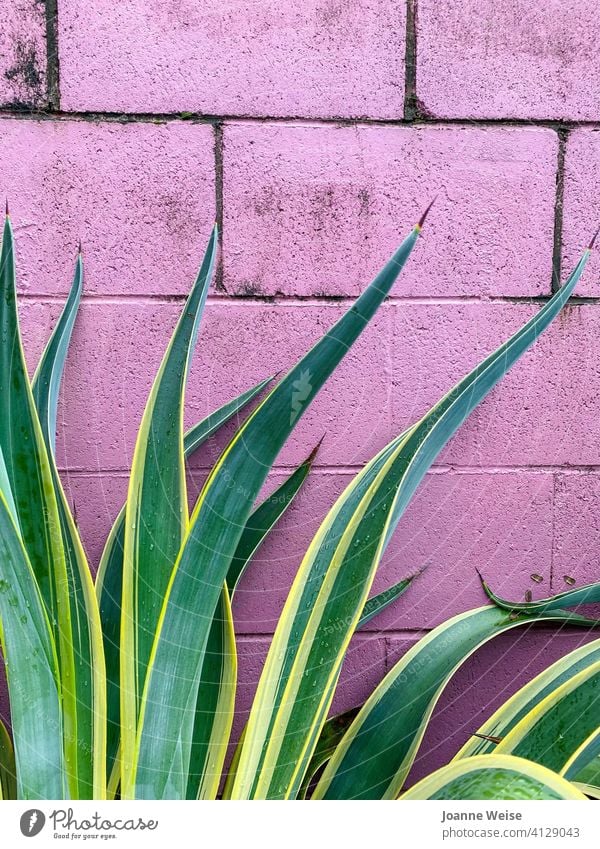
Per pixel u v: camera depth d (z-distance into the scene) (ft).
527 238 4.23
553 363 4.29
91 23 4.04
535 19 4.15
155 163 4.11
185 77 4.09
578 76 4.19
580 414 4.31
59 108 4.06
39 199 4.09
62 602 3.42
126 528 3.52
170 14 4.06
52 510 3.41
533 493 4.33
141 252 4.13
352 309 3.18
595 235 4.21
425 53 4.14
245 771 3.48
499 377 3.54
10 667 3.24
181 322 3.54
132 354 4.16
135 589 3.50
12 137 4.06
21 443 3.41
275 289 4.18
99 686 3.44
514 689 4.37
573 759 3.50
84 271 4.12
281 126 4.13
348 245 4.18
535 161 4.20
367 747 3.85
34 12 4.02
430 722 4.36
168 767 3.39
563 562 4.34
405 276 4.21
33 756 3.29
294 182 4.14
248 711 4.29
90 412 4.17
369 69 4.12
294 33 4.09
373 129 4.15
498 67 4.16
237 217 4.14
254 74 4.10
